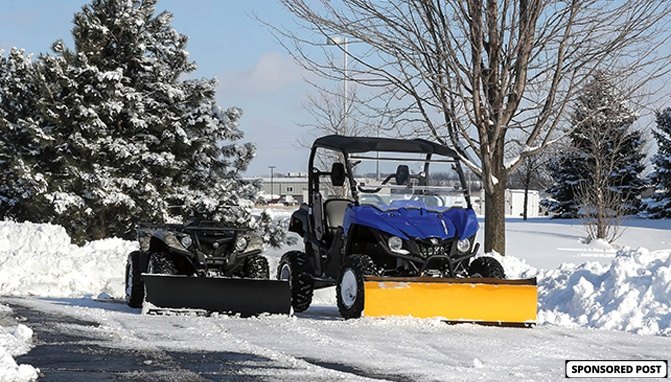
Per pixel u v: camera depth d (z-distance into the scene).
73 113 29.17
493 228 19.48
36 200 28.88
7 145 30.69
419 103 18.94
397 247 12.69
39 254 19.81
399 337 10.87
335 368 8.56
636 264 14.24
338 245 13.67
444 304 12.23
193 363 8.59
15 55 31.12
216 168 31.05
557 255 27.42
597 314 13.34
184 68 31.64
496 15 18.33
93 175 28.75
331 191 14.65
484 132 18.72
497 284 12.38
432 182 13.92
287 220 30.97
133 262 14.62
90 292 18.86
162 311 12.88
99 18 30.59
